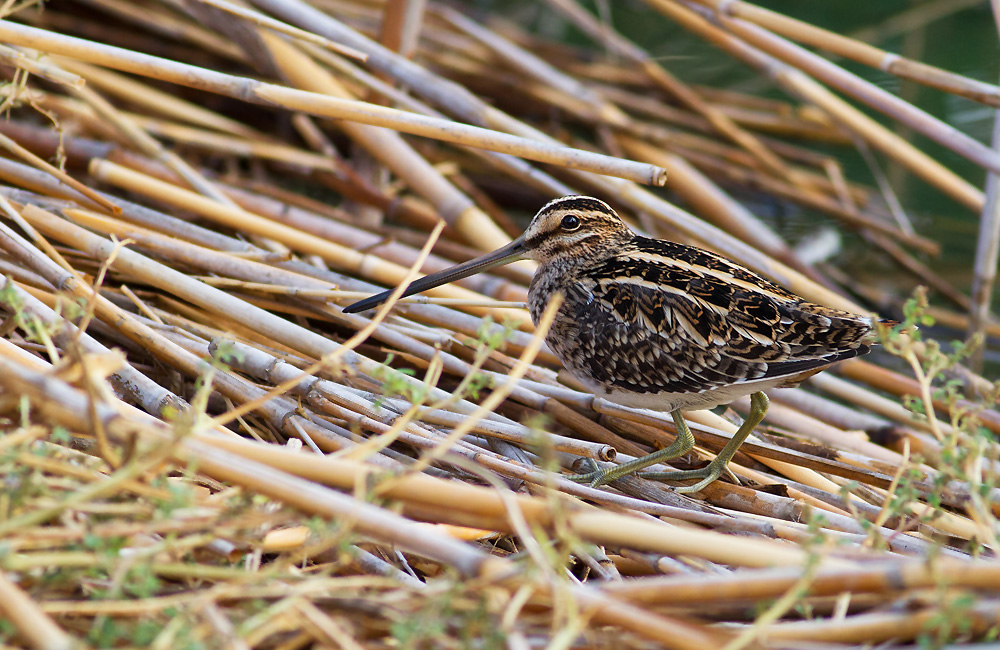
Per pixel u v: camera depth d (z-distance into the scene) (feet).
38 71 29.37
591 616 16.31
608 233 29.25
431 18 57.67
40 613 14.47
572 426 28.12
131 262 29.14
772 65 44.45
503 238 36.81
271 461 18.30
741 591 16.53
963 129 53.88
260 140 47.24
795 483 26.73
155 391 24.18
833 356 25.04
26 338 27.35
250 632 16.17
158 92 46.83
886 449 30.01
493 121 37.01
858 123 43.60
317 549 17.24
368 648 17.24
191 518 17.38
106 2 50.21
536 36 66.18
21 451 17.25
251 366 26.58
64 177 30.42
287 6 37.42
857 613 19.69
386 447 25.25
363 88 43.50
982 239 38.19
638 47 64.75
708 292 25.96
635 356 26.45
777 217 52.03
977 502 19.67
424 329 30.40
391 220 44.14
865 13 64.54
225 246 32.63
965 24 63.72
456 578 16.71
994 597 16.94
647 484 25.94
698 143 54.03
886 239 49.26
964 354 21.33
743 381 25.50
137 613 16.88
